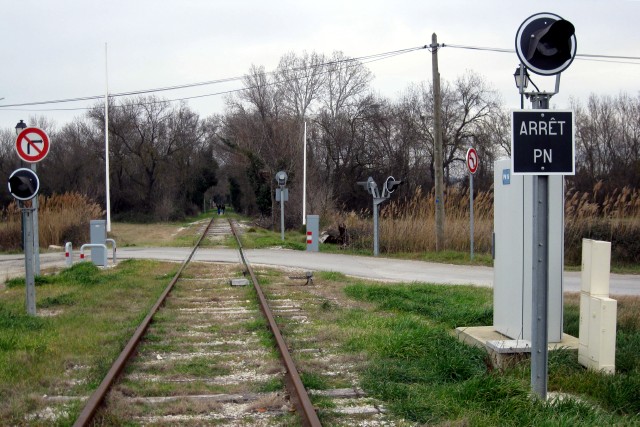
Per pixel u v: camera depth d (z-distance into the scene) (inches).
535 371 240.4
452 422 220.5
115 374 275.7
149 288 578.6
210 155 3503.9
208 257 925.2
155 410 241.9
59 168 2778.1
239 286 591.8
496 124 2369.6
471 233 823.7
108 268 747.4
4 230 1173.7
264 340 360.8
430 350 314.7
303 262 853.2
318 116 2469.2
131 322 410.3
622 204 873.5
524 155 230.7
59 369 295.7
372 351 326.0
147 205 3009.4
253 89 2559.1
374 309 467.5
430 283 599.2
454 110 2393.0
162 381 282.0
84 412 223.5
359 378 283.4
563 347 307.1
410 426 224.2
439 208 925.8
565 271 756.0
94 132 2972.4
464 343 328.8
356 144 2416.3
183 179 3203.7
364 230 1080.8
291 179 1873.8
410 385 269.0
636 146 1953.7
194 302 499.8
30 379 277.6
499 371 268.7
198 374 294.8
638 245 836.6
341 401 252.8
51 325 394.6
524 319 313.6
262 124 2297.0
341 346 345.4
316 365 304.5
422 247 961.5
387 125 2418.8
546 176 235.5
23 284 605.0
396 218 1010.1
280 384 273.0
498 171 345.1
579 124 2043.6
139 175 3026.6
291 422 229.1
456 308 446.9
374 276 697.0
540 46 232.4
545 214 237.0
